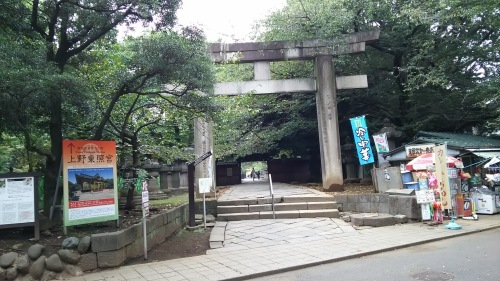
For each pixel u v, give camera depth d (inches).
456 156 481.4
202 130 544.7
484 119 664.4
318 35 580.7
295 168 983.6
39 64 251.8
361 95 699.4
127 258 272.5
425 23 564.1
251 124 802.8
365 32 565.9
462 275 217.9
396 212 430.9
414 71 636.1
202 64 318.0
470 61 647.1
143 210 285.0
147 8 285.7
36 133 370.9
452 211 386.6
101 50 405.7
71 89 252.5
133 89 326.0
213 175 539.2
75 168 279.1
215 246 322.3
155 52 294.8
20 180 259.9
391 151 535.5
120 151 396.2
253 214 449.7
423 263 249.8
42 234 275.0
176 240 351.9
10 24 287.0
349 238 337.7
